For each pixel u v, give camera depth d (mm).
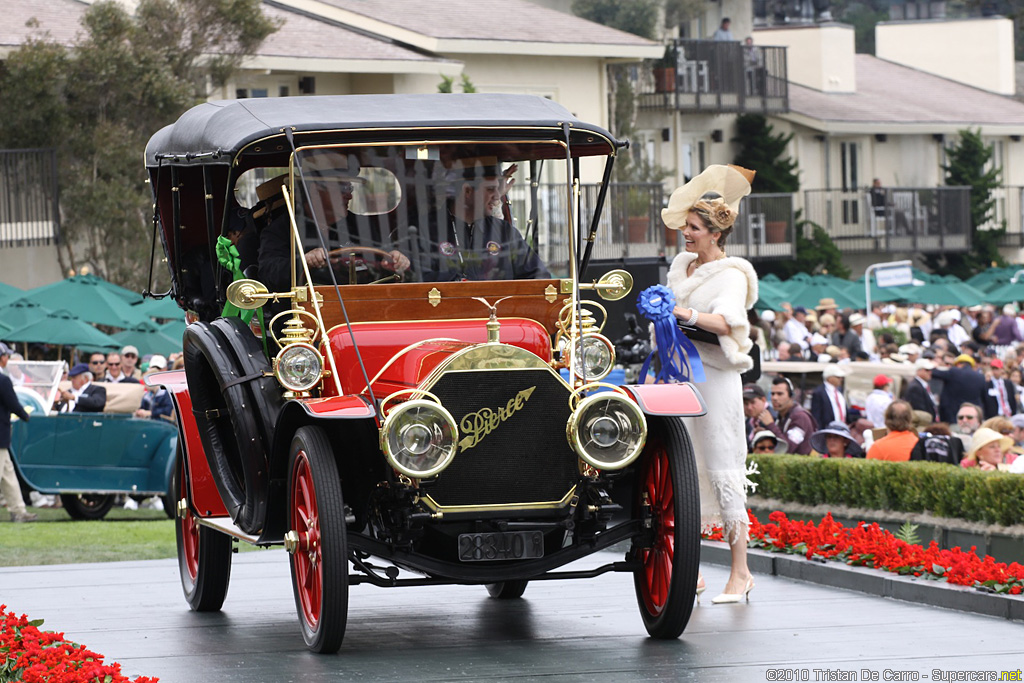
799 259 81250
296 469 14109
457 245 15070
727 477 16672
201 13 48812
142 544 26094
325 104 15266
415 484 13484
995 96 105125
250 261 15836
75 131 46906
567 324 15266
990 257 91938
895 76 104062
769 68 84688
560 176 15656
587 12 76000
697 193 17250
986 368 41438
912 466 20891
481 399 13625
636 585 15242
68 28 50625
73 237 47719
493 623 16156
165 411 35188
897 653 13961
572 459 13859
